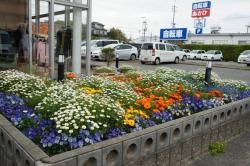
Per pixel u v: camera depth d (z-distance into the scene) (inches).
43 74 268.2
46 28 277.7
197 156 148.8
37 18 280.5
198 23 1574.8
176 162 135.3
